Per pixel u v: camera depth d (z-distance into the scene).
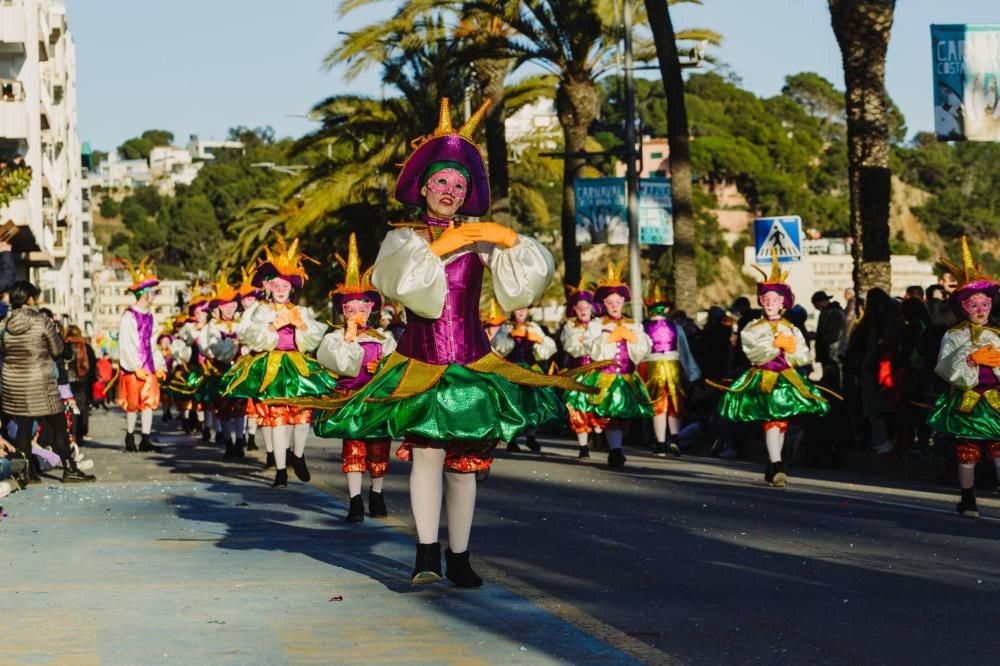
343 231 45.44
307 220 42.62
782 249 22.67
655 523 11.75
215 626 7.11
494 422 7.68
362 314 11.41
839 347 19.91
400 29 35.59
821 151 167.00
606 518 12.10
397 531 10.87
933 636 7.14
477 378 7.77
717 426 20.61
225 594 8.01
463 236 7.72
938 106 21.97
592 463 18.69
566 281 34.78
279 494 14.01
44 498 13.61
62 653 6.53
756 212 148.88
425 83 40.66
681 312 23.81
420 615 7.34
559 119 34.47
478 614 7.36
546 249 7.91
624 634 7.02
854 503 13.46
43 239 50.25
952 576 9.02
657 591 8.41
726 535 10.98
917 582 8.77
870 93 21.48
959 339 12.34
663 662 6.38
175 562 9.24
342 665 6.26
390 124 42.44
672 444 20.91
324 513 12.24
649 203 29.33
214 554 9.60
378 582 8.38
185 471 17.44
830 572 9.16
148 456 20.62
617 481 15.80
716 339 21.59
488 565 9.27
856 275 21.69
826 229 149.50
